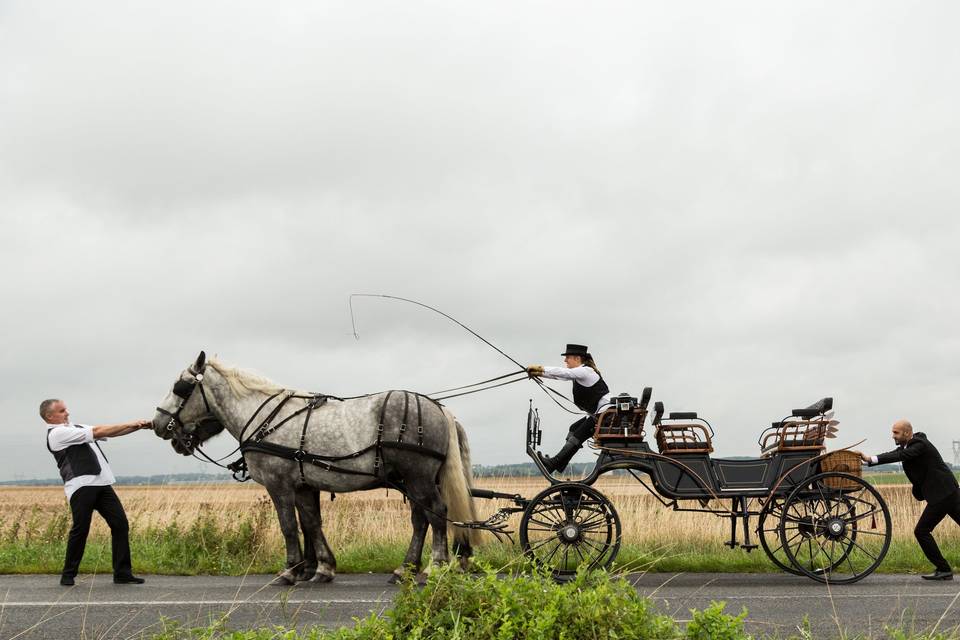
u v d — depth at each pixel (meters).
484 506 14.22
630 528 13.62
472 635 5.44
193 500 15.90
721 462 10.91
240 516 13.59
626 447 10.84
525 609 5.54
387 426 10.16
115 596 9.26
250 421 10.73
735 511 10.98
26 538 13.25
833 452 10.88
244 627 7.49
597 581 5.88
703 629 5.59
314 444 10.34
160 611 8.30
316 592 9.63
